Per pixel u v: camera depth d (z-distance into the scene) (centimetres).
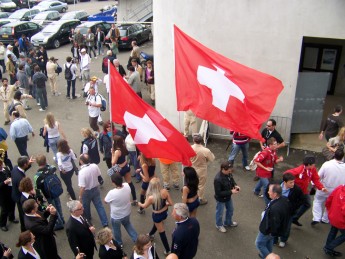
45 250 629
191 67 769
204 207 873
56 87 1619
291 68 1070
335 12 983
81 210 609
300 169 727
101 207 785
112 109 747
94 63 2048
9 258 581
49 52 2309
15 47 1962
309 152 1103
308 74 1109
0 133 947
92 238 631
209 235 782
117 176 675
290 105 1105
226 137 1179
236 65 750
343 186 677
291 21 1023
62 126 1318
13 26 2373
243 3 1040
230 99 742
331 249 712
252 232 790
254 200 894
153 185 678
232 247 749
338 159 730
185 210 582
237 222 820
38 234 614
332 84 1490
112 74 723
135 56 1688
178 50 778
